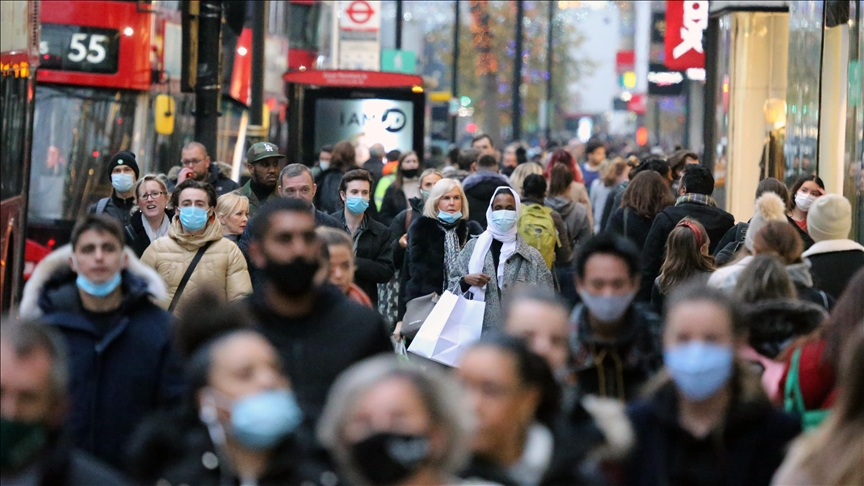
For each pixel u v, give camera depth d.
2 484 11.64
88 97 45.09
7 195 33.75
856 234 37.66
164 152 45.84
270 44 76.50
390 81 65.69
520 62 144.62
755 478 13.67
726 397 13.76
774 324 17.19
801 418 15.07
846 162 38.97
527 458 12.48
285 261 15.88
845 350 12.56
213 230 24.78
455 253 28.27
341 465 10.95
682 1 69.62
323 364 16.00
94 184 45.03
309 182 28.94
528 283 27.30
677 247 25.69
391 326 33.44
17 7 34.62
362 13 106.62
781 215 22.19
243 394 12.37
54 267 17.50
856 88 38.16
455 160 62.62
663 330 15.00
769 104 57.09
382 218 44.09
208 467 12.84
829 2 41.34
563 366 14.44
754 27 57.09
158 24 46.19
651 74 122.56
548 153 81.81
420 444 10.43
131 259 17.36
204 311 14.99
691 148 112.50
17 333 11.79
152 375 17.02
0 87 33.47
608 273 15.84
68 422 16.67
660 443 13.74
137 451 13.20
